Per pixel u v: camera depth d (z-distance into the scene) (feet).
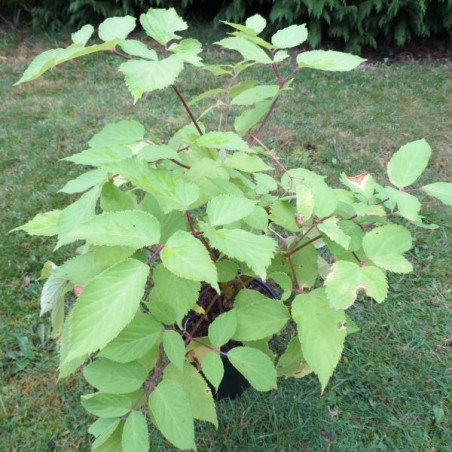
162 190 3.14
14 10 20.02
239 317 3.81
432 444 5.73
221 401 6.03
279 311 3.79
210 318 5.21
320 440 5.75
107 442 3.23
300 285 4.44
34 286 7.89
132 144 4.25
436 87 14.73
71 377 6.50
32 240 8.74
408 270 3.46
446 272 8.07
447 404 6.14
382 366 6.59
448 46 18.26
